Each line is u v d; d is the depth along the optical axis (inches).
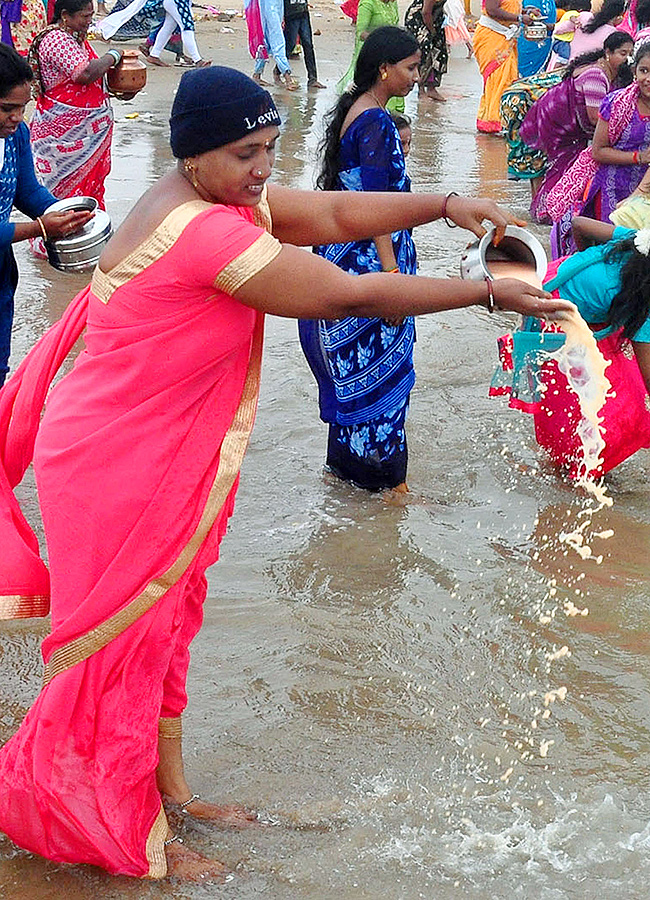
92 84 307.7
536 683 142.6
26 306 274.8
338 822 118.6
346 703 138.4
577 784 125.0
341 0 880.9
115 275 100.9
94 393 103.7
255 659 146.3
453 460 205.6
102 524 103.0
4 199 176.6
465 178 415.5
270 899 108.0
